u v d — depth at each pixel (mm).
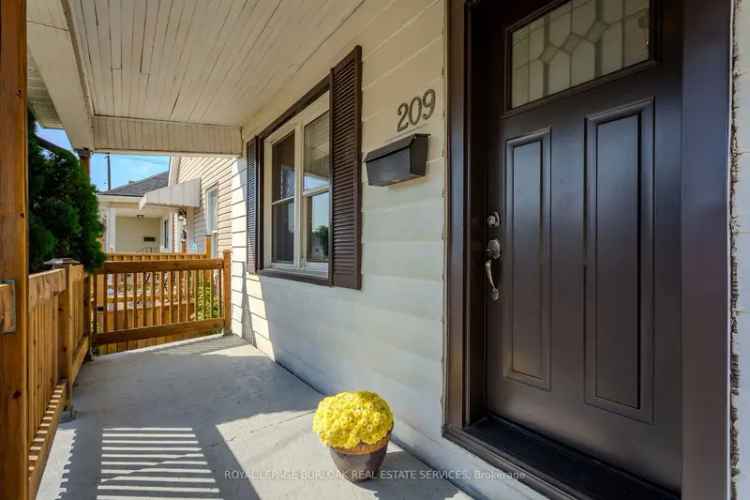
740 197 1097
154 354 4633
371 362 2670
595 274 1578
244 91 4074
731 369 1107
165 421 2768
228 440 2479
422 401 2229
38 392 2158
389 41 2465
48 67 3104
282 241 4426
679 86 1343
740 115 1096
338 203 2994
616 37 1521
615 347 1521
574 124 1644
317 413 2125
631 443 1476
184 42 3107
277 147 4539
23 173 1422
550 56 1747
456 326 2004
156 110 4648
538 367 1788
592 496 1423
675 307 1361
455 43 2008
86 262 4238
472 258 1978
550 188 1732
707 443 1153
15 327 1399
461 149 1979
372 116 2629
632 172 1464
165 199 8742
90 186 4316
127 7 2635
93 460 2242
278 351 4266
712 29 1142
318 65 3299
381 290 2557
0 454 1374
